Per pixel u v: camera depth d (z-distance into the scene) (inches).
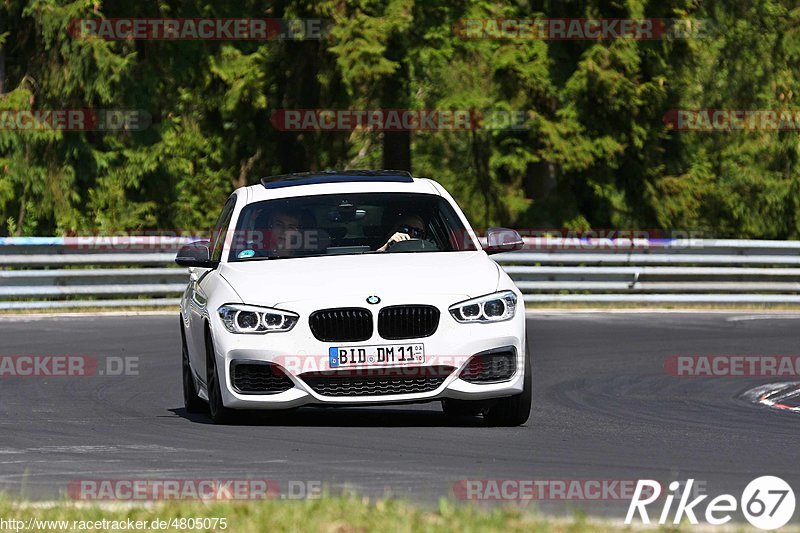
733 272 2662.4
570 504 722.8
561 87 3408.0
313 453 911.7
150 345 1802.4
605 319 2253.9
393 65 3189.0
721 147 4274.1
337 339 999.0
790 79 4330.7
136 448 946.1
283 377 1000.9
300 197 1153.4
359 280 1019.9
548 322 2196.1
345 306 1000.9
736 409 1242.6
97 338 1882.4
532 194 3907.5
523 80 3383.4
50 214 3115.2
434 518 651.5
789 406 1270.9
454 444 959.0
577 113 3422.7
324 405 1000.9
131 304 2404.0
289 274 1046.4
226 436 999.6
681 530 633.0
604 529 629.0
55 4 3009.4
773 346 1839.3
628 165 3627.0
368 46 3152.1
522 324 1032.8
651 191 3651.6
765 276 2741.1
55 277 2375.7
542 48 3385.8
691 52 3533.5
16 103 3009.4
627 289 2623.0
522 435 1013.8
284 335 1000.9
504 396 1026.7
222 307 1029.2
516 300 1037.8
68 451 938.7
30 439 1010.1
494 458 894.4
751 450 951.6
